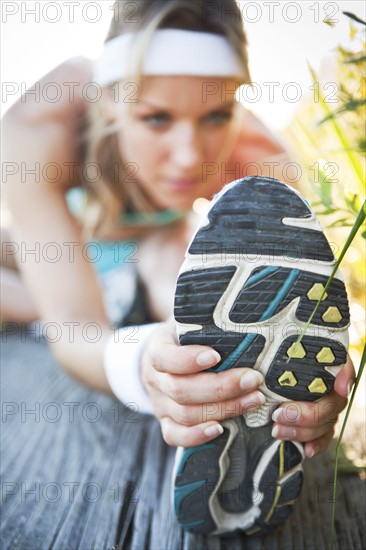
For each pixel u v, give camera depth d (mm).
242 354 798
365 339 1086
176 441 849
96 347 1324
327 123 1067
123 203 1567
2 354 1920
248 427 841
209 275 779
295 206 784
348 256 1075
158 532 937
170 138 1391
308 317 788
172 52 1297
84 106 1517
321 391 817
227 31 1319
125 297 1630
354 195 890
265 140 1500
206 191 1487
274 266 779
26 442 1278
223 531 895
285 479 863
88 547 902
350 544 888
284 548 889
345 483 1055
